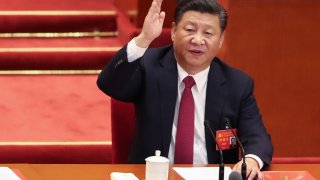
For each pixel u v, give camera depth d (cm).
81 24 1430
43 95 1244
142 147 770
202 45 738
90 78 1330
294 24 1303
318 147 1320
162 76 768
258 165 734
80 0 1567
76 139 1087
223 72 786
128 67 732
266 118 1318
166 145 762
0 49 1324
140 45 725
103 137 1098
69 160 1075
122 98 773
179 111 761
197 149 761
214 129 768
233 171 644
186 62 752
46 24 1419
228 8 1289
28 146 1066
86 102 1223
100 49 1342
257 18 1299
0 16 1405
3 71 1332
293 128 1320
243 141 770
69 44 1378
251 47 1305
